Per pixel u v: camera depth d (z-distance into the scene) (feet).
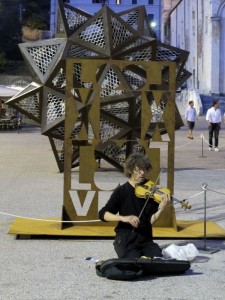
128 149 43.65
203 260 23.31
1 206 34.96
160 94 28.27
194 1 203.10
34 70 43.21
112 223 28.30
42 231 27.02
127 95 40.88
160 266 20.70
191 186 43.52
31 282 20.27
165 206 22.02
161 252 22.02
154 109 40.83
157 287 19.71
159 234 26.84
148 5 307.58
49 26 309.42
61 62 41.19
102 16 41.06
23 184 43.91
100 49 41.19
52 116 43.52
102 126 42.75
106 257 23.63
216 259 23.49
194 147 77.51
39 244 25.76
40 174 49.52
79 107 39.60
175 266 20.92
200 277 20.97
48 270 21.76
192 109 89.56
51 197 38.24
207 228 28.27
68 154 28.14
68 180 28.27
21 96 43.57
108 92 41.60
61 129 43.83
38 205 35.35
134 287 19.70
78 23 42.50
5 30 285.84
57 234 26.68
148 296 18.79
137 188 22.38
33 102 44.16
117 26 41.52
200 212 33.53
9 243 25.93
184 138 91.91
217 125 73.10
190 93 171.01
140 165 22.40
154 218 22.06
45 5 326.65
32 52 43.45
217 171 52.90
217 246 25.64
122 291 19.26
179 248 23.22
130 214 22.03
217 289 19.61
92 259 23.20
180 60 44.55
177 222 29.55
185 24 226.38
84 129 28.37
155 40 42.52
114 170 52.16
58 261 23.02
